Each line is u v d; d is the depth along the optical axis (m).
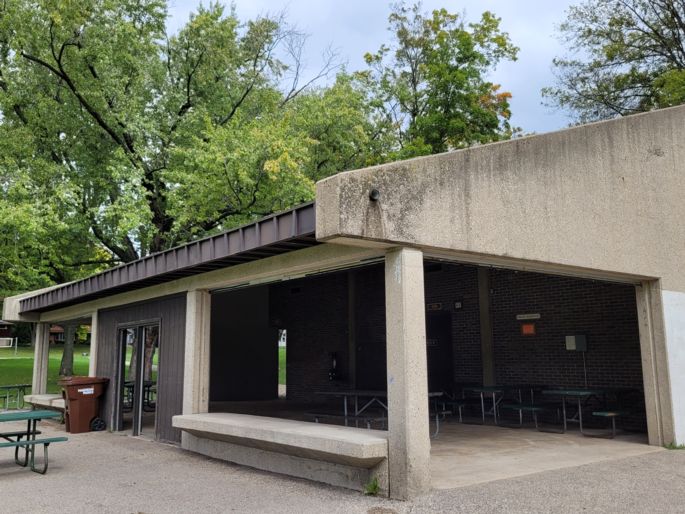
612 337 10.59
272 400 18.09
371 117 26.62
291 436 6.72
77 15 18.50
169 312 10.39
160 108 21.48
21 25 19.27
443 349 13.34
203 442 9.05
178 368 9.95
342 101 23.16
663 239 9.21
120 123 20.09
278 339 19.28
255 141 18.42
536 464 7.17
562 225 7.67
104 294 12.15
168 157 20.73
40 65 20.44
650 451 8.15
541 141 7.60
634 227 8.76
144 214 18.97
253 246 7.05
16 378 25.22
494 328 12.43
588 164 8.23
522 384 11.82
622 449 8.30
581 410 10.53
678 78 20.62
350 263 6.96
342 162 23.94
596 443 8.81
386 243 5.86
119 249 21.92
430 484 5.86
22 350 46.44
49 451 9.63
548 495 5.73
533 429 10.30
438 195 6.29
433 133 23.73
